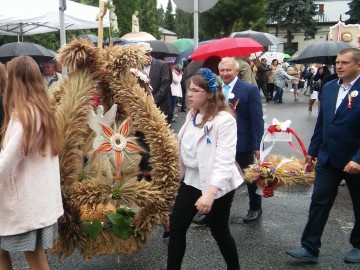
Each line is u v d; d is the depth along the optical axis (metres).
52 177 3.08
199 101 3.39
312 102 15.93
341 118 4.12
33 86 3.03
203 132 3.38
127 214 3.79
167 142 3.79
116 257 4.39
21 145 2.89
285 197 6.45
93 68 3.86
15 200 2.95
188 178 3.54
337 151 4.14
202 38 49.75
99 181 3.76
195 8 6.35
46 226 3.02
